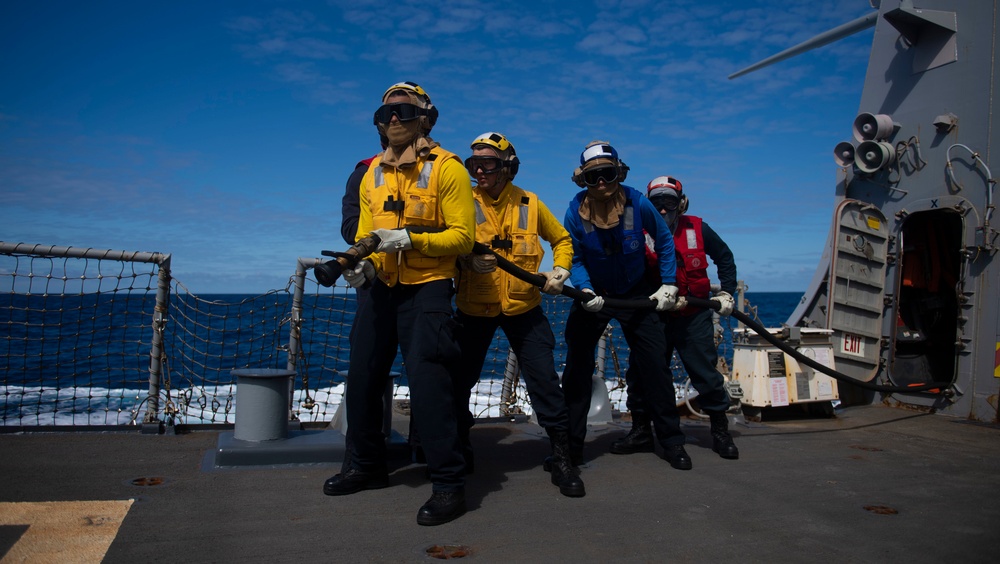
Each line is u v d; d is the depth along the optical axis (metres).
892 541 2.62
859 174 5.94
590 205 3.66
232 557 2.32
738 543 2.58
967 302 5.32
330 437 3.74
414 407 2.84
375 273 2.97
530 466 3.72
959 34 5.33
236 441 3.58
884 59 5.84
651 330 3.73
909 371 5.96
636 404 4.10
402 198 2.93
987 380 5.21
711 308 4.03
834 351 5.71
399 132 2.91
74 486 3.05
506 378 5.19
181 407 4.77
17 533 2.47
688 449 4.23
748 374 5.25
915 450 4.23
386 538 2.55
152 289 4.30
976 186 5.22
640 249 3.68
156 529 2.56
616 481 3.45
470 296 3.32
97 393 9.91
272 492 3.07
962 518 2.91
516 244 3.37
